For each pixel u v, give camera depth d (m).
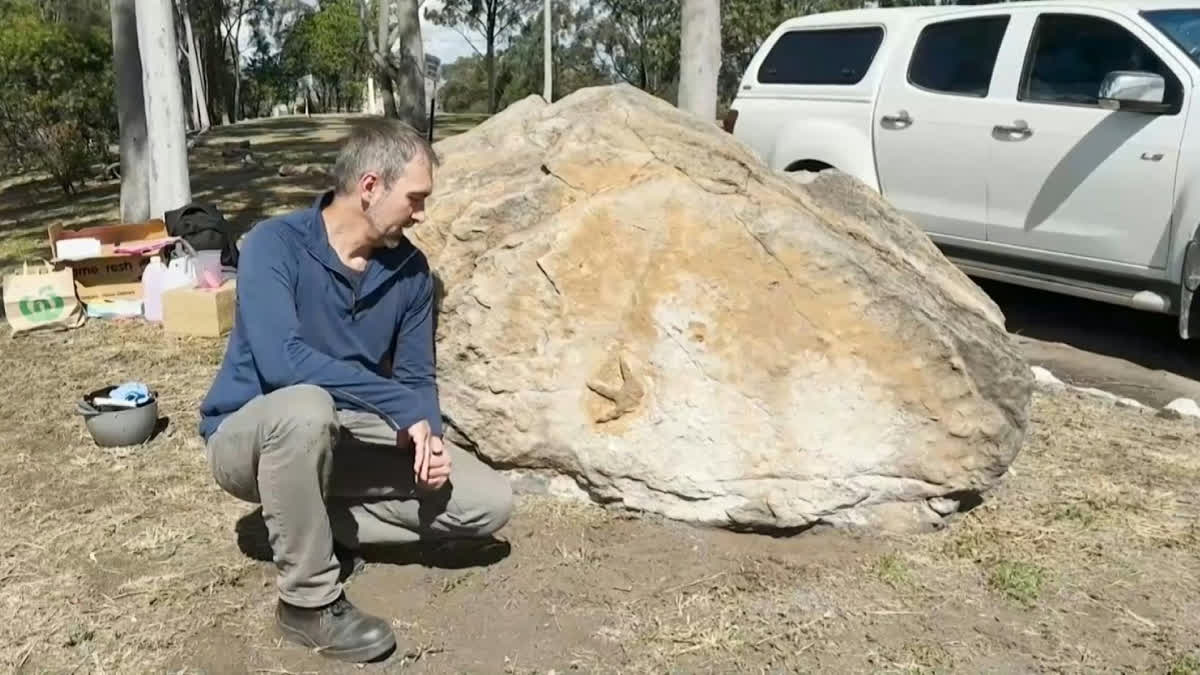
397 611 3.14
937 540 3.54
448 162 4.11
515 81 46.44
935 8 7.05
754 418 3.46
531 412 3.60
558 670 2.86
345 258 2.91
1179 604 3.19
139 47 8.62
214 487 4.00
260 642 2.97
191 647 2.95
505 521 3.15
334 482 3.15
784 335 3.42
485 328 3.57
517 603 3.18
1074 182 5.95
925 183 6.87
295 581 2.87
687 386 3.48
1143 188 5.62
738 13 24.00
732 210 3.46
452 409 3.66
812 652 2.94
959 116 6.59
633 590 3.25
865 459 3.45
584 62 44.22
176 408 4.87
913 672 2.85
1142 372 5.93
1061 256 6.13
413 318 3.09
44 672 2.84
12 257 9.20
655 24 37.12
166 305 6.05
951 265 4.32
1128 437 4.59
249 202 11.93
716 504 3.53
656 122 3.78
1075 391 5.29
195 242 6.74
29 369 5.50
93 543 3.54
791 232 3.40
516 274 3.54
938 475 3.47
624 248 3.50
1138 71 5.74
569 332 3.54
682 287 3.46
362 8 38.03
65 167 13.75
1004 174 6.34
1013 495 3.91
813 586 3.27
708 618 3.09
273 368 2.76
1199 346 6.40
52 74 13.68
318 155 18.00
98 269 6.54
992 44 6.54
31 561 3.43
